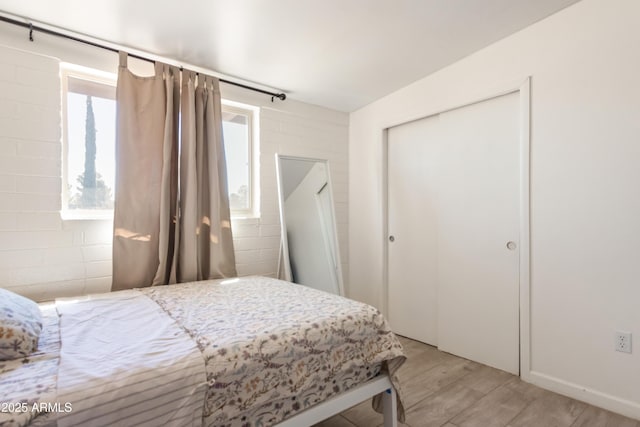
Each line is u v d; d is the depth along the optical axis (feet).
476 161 7.87
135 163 7.01
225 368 3.59
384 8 5.98
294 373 4.12
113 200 7.36
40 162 6.34
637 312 5.42
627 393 5.52
